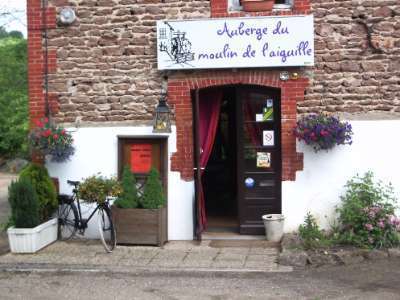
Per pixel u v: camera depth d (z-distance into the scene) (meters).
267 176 8.31
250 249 7.69
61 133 8.19
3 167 21.12
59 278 6.60
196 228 8.16
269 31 7.92
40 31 8.48
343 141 7.78
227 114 10.15
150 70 8.30
